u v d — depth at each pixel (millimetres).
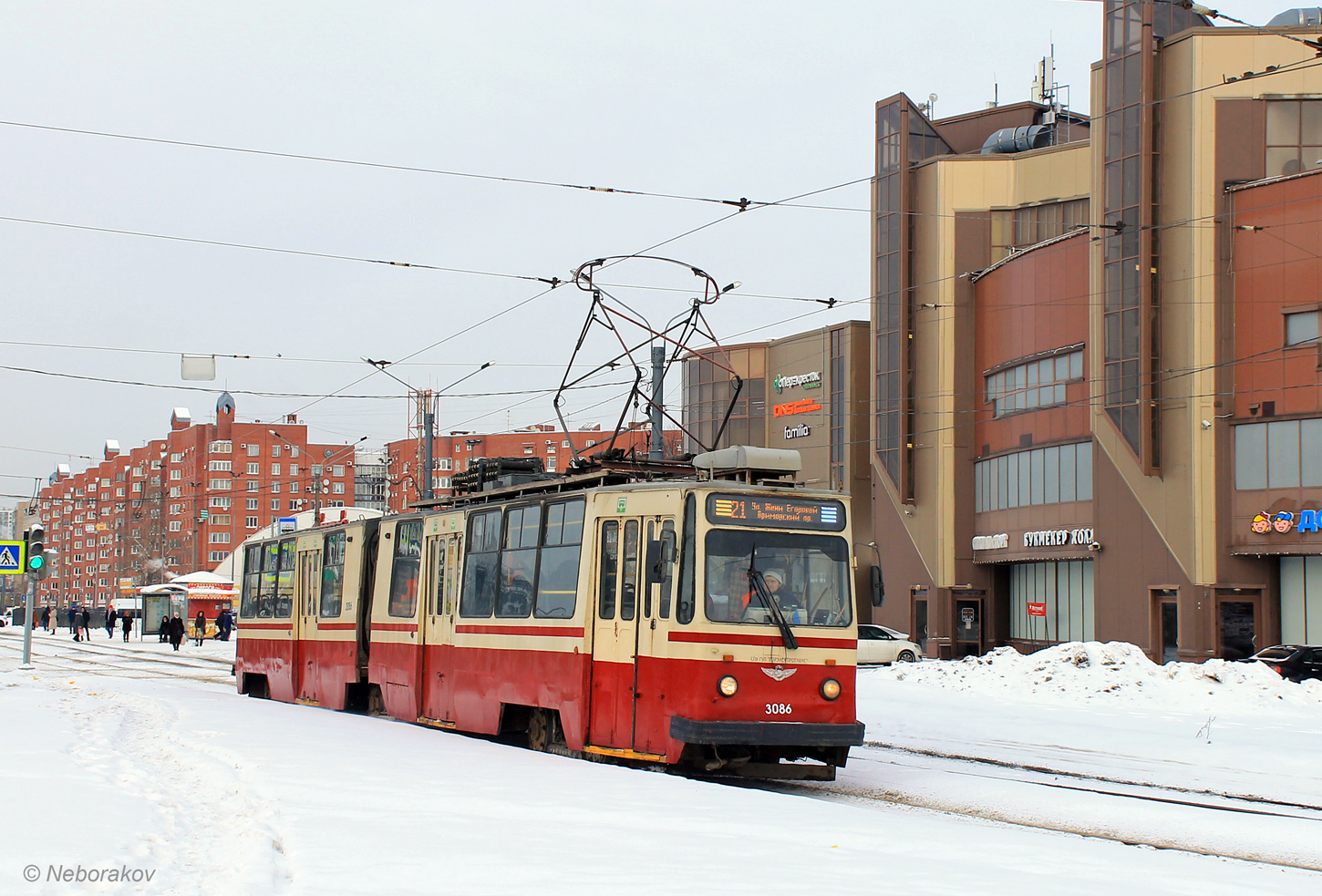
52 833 7355
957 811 11852
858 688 25625
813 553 13430
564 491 15086
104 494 162500
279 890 6188
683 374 64250
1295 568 32969
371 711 20891
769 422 60188
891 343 49500
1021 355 43250
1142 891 7004
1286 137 34125
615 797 9594
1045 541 41250
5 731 13805
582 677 14023
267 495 130000
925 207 48281
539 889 6199
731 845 7680
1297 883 8234
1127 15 36844
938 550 46844
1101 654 24766
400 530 19875
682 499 13102
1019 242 46812
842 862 7266
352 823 8031
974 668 26062
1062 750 16500
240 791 9625
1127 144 36719
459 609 17391
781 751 13180
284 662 24172
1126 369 36594
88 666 36969
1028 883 6914
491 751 13281
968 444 46844
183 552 130125
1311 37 34188
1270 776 14281
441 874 6520
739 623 12859
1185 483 34594
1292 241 32750
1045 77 60062
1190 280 34656
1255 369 33344
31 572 33875
